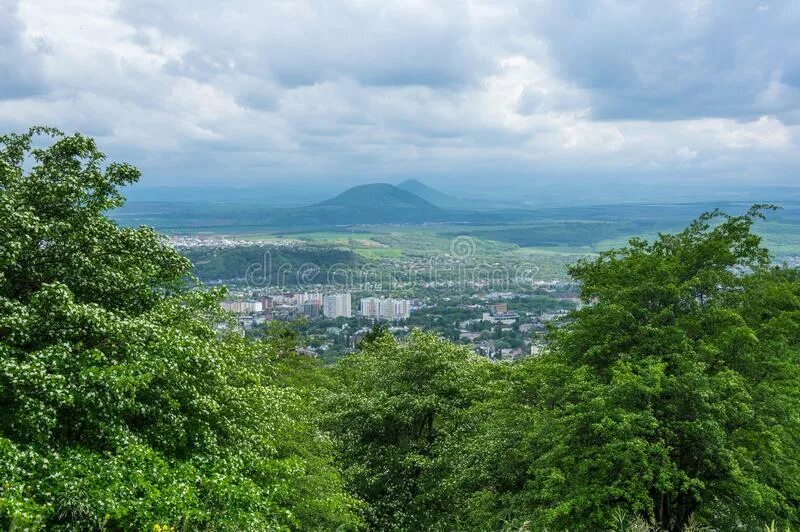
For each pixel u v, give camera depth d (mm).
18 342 11477
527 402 20656
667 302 17969
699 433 14945
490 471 20047
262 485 14656
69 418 12047
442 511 23922
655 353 16750
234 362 16625
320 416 26422
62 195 14133
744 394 14953
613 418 15133
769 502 14445
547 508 16141
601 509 14648
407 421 25500
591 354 17500
